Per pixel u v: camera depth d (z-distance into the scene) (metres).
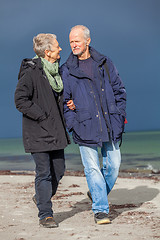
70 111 3.71
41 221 3.52
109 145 3.74
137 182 7.15
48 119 3.49
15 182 7.44
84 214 4.12
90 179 3.62
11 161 18.67
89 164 3.62
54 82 3.55
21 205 4.76
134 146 34.97
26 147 3.51
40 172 3.51
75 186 6.68
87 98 3.64
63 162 3.76
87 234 3.19
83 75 3.65
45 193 3.51
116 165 3.78
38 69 3.52
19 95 3.43
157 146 34.09
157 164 14.55
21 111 3.46
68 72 3.72
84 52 3.73
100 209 3.59
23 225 3.64
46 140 3.47
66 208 4.51
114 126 3.68
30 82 3.48
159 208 4.34
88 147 3.65
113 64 3.82
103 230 3.32
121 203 4.79
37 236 3.18
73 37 3.67
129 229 3.33
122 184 6.83
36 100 3.54
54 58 3.62
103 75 3.72
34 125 3.50
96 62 3.72
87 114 3.61
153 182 7.11
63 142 3.53
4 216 4.09
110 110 3.66
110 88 3.72
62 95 3.70
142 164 14.67
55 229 3.43
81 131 3.62
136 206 4.53
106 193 3.64
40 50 3.59
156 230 3.26
